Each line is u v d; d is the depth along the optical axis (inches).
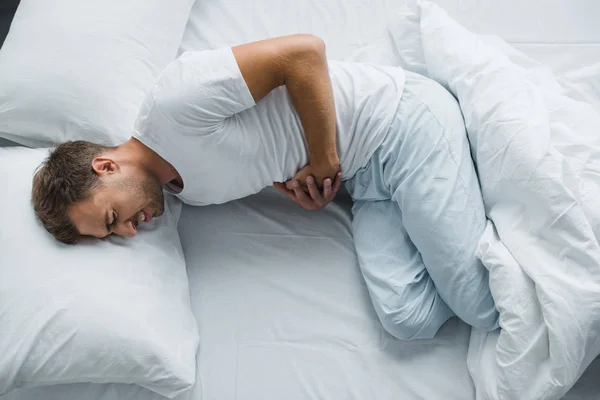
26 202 40.2
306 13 55.6
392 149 42.8
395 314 41.8
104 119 45.1
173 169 42.3
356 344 43.0
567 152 40.6
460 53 44.9
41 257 38.7
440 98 43.6
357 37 54.1
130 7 48.8
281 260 46.7
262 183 45.1
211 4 56.3
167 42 50.0
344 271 46.1
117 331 37.9
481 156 41.8
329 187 44.6
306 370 42.0
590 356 37.0
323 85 39.8
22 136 46.6
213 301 45.0
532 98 41.8
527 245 38.9
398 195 42.9
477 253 40.8
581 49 52.1
